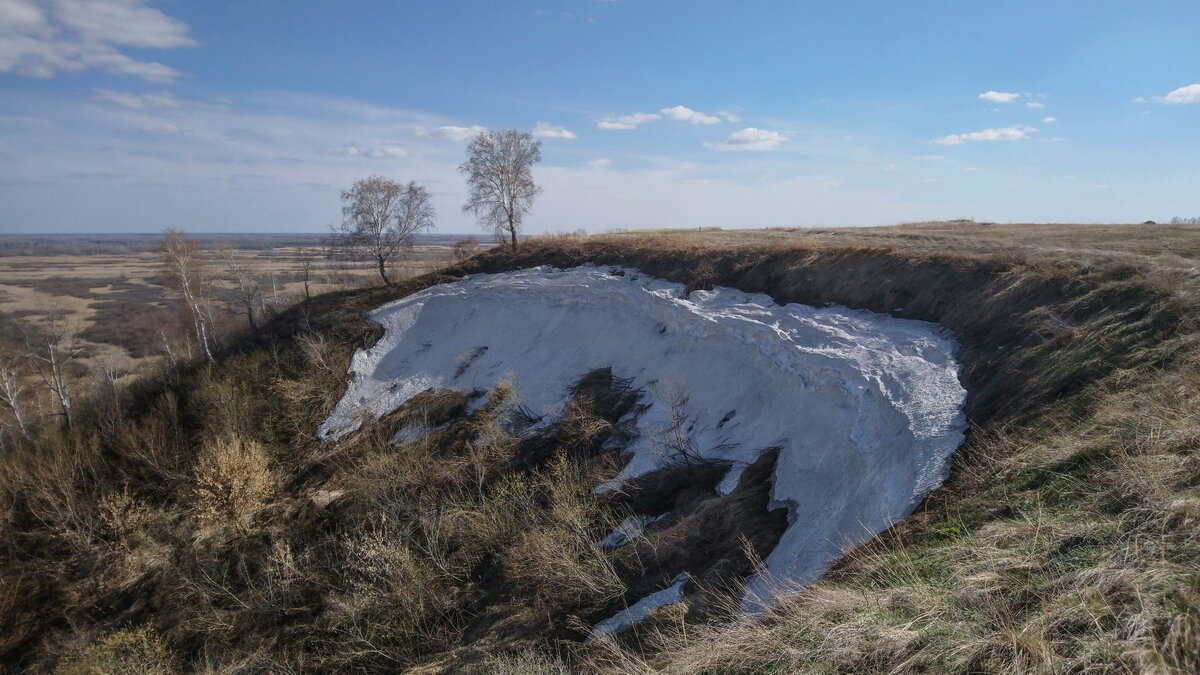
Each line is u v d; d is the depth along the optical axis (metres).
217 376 32.94
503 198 40.16
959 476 10.84
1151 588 5.93
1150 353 11.80
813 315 22.11
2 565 22.83
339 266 52.03
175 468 26.95
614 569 13.87
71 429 29.89
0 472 26.25
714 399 20.94
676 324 25.53
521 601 14.40
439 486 21.67
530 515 18.03
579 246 37.84
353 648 15.61
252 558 21.14
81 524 23.95
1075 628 5.86
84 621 20.34
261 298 46.75
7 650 20.00
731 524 14.07
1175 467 7.81
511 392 26.72
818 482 14.20
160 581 20.95
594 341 28.59
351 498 22.62
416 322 35.44
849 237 30.33
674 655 8.73
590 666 10.38
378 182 40.91
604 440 21.95
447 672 13.00
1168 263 16.02
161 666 17.30
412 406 28.75
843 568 9.56
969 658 5.87
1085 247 20.73
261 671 16.20
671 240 34.81
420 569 17.05
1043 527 7.79
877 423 14.62
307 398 30.56
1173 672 5.00
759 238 33.44
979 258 20.20
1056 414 11.39
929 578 7.79
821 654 6.64
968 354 16.25
